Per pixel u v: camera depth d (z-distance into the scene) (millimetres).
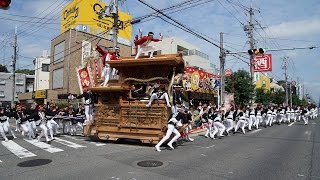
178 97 14508
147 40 14234
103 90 13953
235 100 36219
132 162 9578
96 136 14500
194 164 9367
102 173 8133
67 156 10477
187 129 15023
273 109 26672
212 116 16953
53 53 40500
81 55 36969
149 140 13031
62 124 18234
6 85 59719
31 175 7945
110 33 36750
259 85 66312
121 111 13781
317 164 9484
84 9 40656
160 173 8188
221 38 26141
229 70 30953
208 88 31781
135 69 14359
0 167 8844
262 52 24469
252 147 12953
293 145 13555
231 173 8273
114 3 19031
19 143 13547
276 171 8547
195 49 48719
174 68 13734
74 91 36406
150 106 13211
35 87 54500
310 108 37875
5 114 14555
